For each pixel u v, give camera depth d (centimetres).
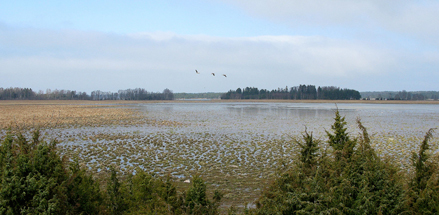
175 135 3303
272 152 2342
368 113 7394
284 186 752
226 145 2664
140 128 3975
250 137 3173
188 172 1716
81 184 803
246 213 805
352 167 766
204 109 9400
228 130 3797
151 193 847
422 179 809
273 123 4756
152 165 1872
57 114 6238
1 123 4194
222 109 9412
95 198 834
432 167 812
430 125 4444
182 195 904
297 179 737
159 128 3994
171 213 795
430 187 743
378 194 681
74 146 2500
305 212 657
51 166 734
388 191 689
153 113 7181
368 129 3912
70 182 777
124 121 4966
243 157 2148
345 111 8306
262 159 2084
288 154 2264
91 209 792
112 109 8838
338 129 999
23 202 664
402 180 805
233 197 1278
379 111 8325
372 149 835
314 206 664
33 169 700
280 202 715
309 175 786
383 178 713
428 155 838
